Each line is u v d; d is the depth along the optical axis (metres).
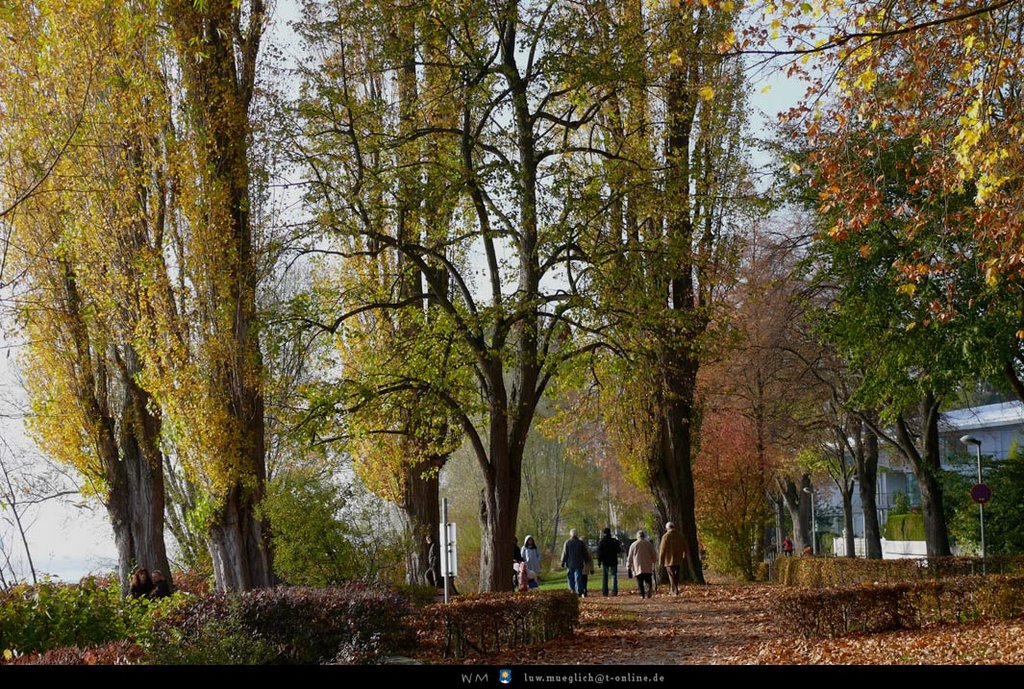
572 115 25.22
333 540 22.73
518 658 15.41
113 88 20.95
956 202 19.88
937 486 29.28
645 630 19.22
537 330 22.84
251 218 24.23
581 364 23.12
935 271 14.48
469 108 21.80
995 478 34.16
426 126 23.31
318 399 21.61
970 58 11.60
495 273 22.91
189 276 23.69
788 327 31.44
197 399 23.44
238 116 23.98
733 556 39.09
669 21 22.14
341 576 22.64
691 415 33.44
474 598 17.83
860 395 23.52
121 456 26.66
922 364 22.39
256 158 23.95
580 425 28.39
